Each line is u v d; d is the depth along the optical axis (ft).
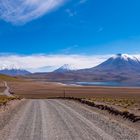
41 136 51.49
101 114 97.19
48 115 93.20
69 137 50.24
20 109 122.01
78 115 93.35
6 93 407.85
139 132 56.29
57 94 403.54
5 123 71.92
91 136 51.16
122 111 93.30
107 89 597.93
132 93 420.77
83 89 587.68
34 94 408.05
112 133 54.80
